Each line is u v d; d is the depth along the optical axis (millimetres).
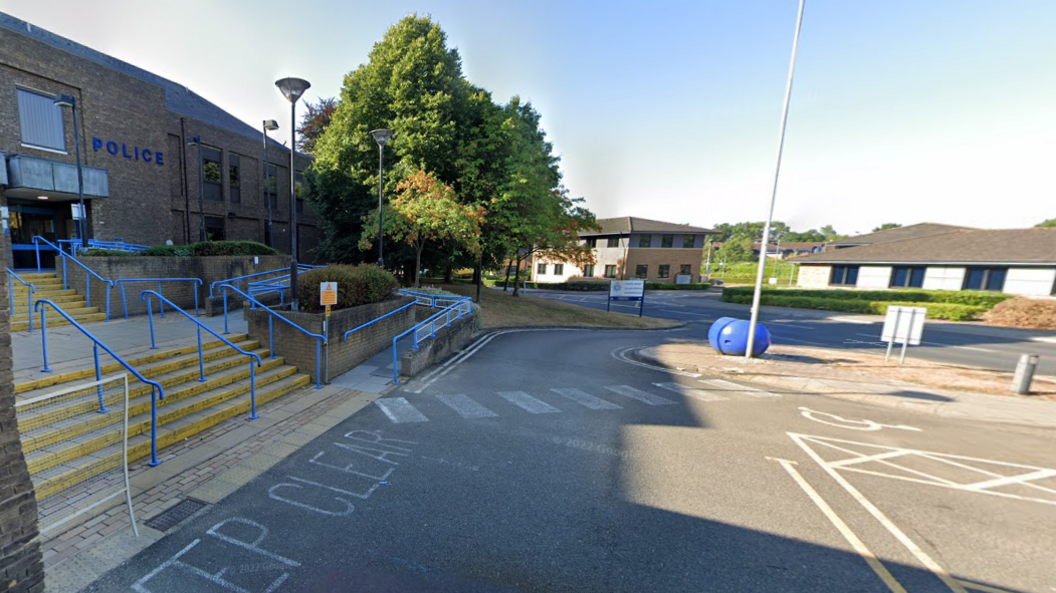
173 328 9172
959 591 3365
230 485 4707
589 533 4016
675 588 3334
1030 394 8961
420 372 9852
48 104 13789
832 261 35969
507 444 6023
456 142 18375
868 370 11047
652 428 6770
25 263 15078
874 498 4750
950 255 30016
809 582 3430
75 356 6594
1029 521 4363
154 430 4934
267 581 3301
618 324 22750
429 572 3441
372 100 18641
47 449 4457
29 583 2869
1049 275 25938
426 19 18734
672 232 48656
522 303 25125
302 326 8523
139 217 16453
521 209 20453
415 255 19625
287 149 25781
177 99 23344
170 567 3418
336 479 4914
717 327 13227
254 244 14961
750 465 5520
